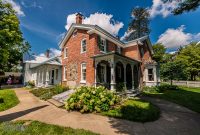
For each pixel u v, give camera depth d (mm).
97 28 15461
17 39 19625
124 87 14469
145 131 5586
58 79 20859
